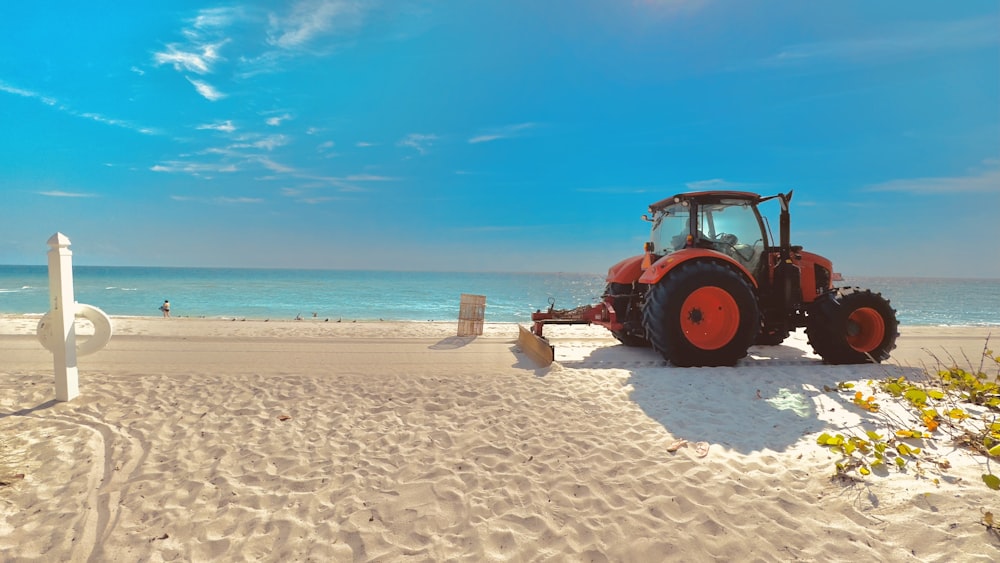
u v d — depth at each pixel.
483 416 3.84
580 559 2.01
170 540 2.17
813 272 6.42
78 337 7.67
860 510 2.26
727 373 5.18
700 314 5.74
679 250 6.19
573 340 8.58
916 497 2.28
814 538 2.08
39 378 4.85
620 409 3.96
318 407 4.07
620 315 7.00
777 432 3.34
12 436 3.32
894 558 1.93
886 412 3.62
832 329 5.88
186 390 4.54
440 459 3.01
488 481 2.71
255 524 2.30
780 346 7.73
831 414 3.67
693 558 1.99
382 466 2.92
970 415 3.35
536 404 4.14
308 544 2.14
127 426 3.56
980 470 2.50
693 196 6.29
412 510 2.41
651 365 5.97
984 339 8.68
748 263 6.42
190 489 2.62
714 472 2.72
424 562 2.01
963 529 2.02
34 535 2.18
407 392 4.55
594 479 2.69
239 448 3.18
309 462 2.97
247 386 4.71
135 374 5.14
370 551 2.09
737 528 2.17
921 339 8.70
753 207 6.42
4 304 26.89
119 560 2.02
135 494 2.56
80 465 2.89
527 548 2.10
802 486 2.52
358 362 6.00
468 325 8.99
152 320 10.66
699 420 3.65
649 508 2.37
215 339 7.64
